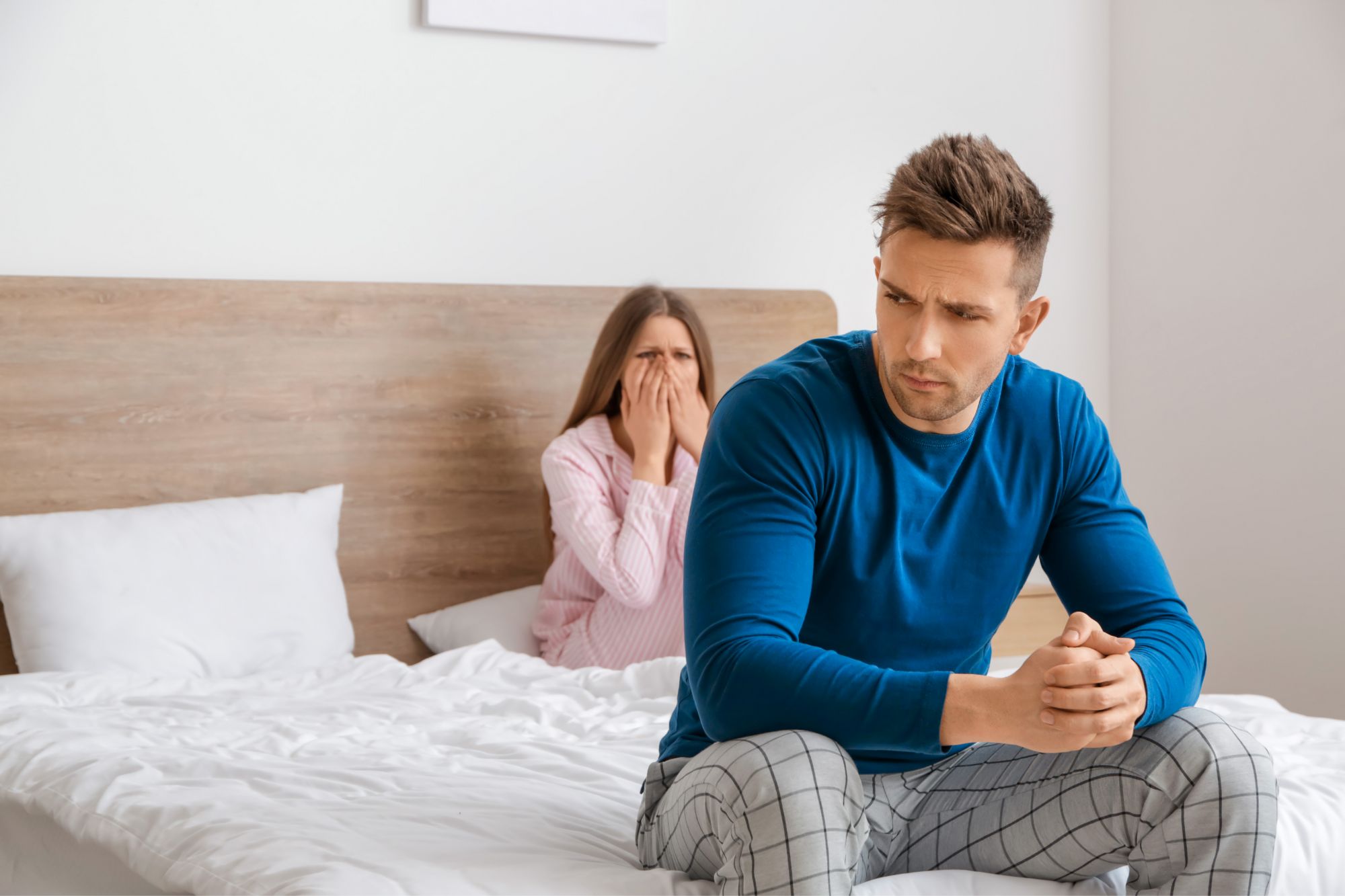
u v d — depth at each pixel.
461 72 2.89
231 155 2.71
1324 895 1.25
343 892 1.04
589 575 2.65
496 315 2.88
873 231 3.26
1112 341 3.47
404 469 2.81
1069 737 0.99
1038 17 3.40
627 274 3.04
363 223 2.82
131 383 2.59
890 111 3.28
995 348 1.13
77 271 2.60
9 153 2.55
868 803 1.19
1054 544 1.29
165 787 1.47
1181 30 3.22
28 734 1.75
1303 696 2.87
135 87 2.64
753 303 3.11
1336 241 2.79
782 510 1.14
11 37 2.55
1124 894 1.16
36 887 1.55
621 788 1.49
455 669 2.31
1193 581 3.20
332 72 2.79
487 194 2.92
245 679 2.24
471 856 1.16
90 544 2.39
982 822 1.18
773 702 1.04
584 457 2.63
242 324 2.67
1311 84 2.85
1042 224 1.13
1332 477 2.80
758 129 3.15
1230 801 1.04
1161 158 3.30
